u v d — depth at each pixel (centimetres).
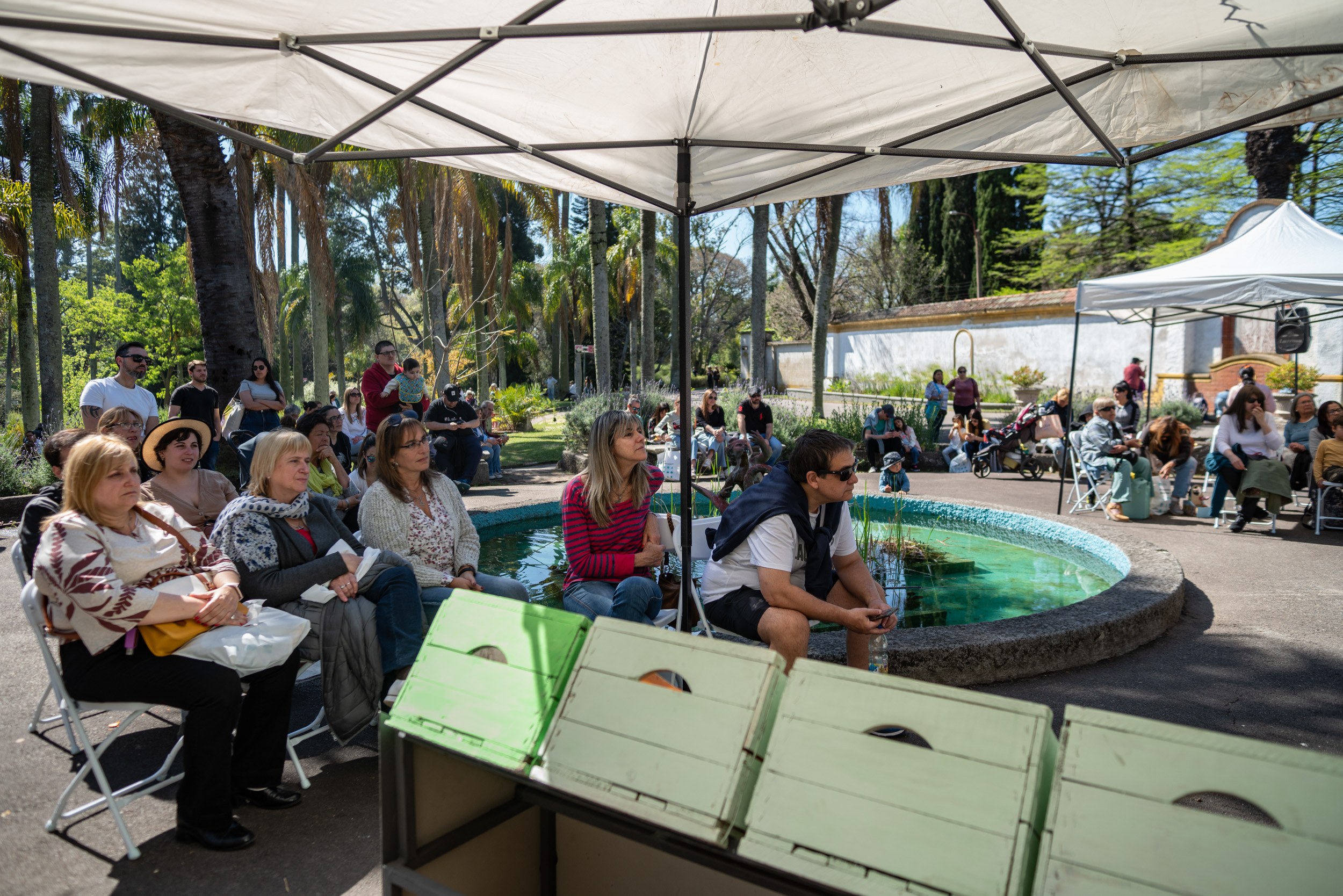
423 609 344
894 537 753
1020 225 3366
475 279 2664
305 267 3966
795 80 303
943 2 252
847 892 134
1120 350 2086
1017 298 2362
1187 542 742
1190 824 121
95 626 255
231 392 848
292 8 222
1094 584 617
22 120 1753
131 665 260
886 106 329
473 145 351
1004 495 1043
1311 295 712
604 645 178
